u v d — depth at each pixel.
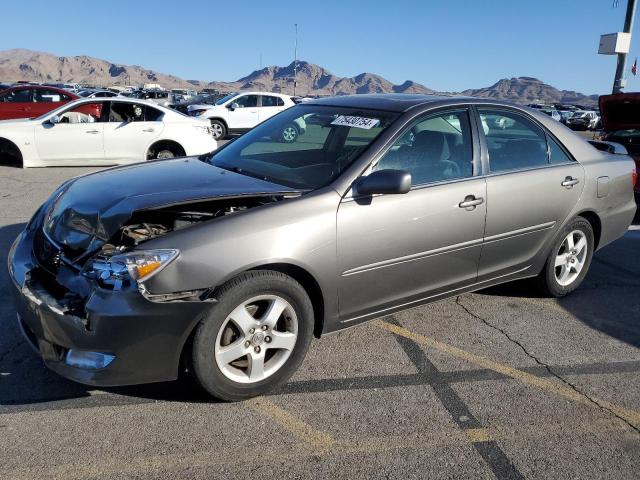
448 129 4.02
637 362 3.94
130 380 2.91
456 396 3.42
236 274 3.00
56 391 3.27
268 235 3.10
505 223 4.20
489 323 4.45
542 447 2.98
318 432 3.01
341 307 3.51
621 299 5.07
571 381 3.65
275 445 2.89
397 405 3.29
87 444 2.82
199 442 2.88
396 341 4.09
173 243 2.91
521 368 3.79
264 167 3.93
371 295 3.62
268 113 20.44
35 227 3.64
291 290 3.20
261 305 3.21
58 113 11.19
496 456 2.89
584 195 4.72
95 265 2.89
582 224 4.84
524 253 4.46
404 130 3.79
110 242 3.09
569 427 3.16
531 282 4.89
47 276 3.19
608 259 6.30
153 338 2.87
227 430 2.99
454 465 2.81
